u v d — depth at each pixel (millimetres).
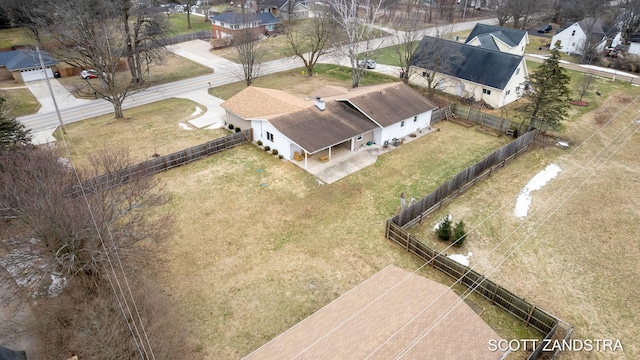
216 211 26328
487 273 21734
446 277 21484
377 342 14555
